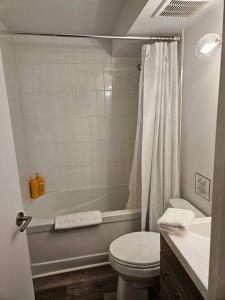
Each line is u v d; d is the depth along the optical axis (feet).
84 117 8.36
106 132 8.66
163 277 4.00
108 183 9.12
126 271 4.51
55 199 8.55
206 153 4.85
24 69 7.52
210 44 3.98
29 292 3.87
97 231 6.37
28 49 7.41
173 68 5.64
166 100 5.77
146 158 6.01
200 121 5.01
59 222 5.98
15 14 5.81
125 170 9.13
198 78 4.97
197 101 5.08
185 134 5.77
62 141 8.38
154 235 5.44
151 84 5.73
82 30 7.20
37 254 6.16
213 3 4.06
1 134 2.97
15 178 3.37
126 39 5.73
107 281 6.02
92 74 8.05
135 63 8.25
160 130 5.94
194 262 2.93
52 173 8.54
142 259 4.54
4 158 3.03
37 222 6.05
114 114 8.55
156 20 4.78
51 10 5.65
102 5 5.49
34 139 8.10
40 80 7.72
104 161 8.91
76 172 8.76
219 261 1.84
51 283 5.99
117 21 6.42
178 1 3.96
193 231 3.72
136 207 6.91
